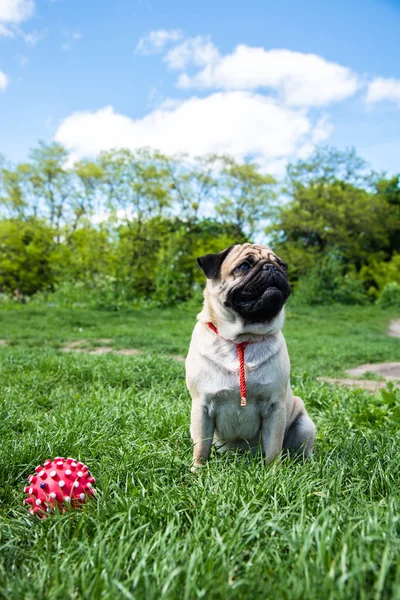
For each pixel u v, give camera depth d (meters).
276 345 0.99
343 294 7.80
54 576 0.55
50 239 7.54
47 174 8.43
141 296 6.45
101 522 0.67
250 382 0.96
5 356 2.19
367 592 0.50
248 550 0.59
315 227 8.98
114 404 1.34
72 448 0.98
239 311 0.95
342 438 1.10
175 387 1.65
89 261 6.66
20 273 7.29
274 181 8.70
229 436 1.04
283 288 0.96
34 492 0.75
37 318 4.64
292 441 1.10
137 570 0.53
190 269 7.51
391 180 10.98
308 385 1.77
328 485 0.77
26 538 0.68
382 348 3.22
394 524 0.59
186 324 4.39
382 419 1.27
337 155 10.05
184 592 0.51
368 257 9.90
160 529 0.62
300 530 0.60
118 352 2.88
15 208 8.41
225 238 7.95
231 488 0.75
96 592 0.51
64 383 1.74
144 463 0.91
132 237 7.23
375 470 0.84
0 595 0.53
